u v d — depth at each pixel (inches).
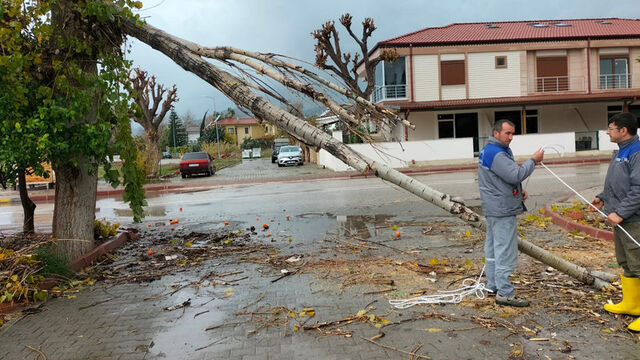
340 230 325.1
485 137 1091.3
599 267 208.1
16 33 201.3
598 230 263.7
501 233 163.2
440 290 184.4
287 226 354.3
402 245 267.3
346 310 167.2
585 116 1143.0
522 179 155.4
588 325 146.6
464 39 1104.2
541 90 1127.0
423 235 293.4
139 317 168.6
